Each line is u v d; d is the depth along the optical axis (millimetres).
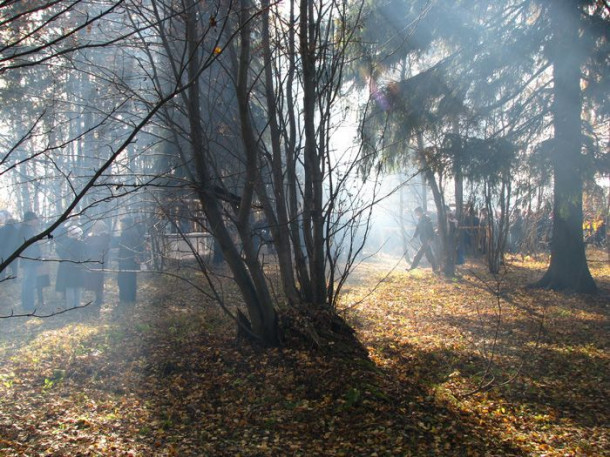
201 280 14734
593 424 6027
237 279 7578
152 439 5203
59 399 6102
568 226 14328
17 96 9555
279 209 8242
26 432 5129
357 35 10484
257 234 7602
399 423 5648
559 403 6637
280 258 8367
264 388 6461
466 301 13031
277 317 7707
